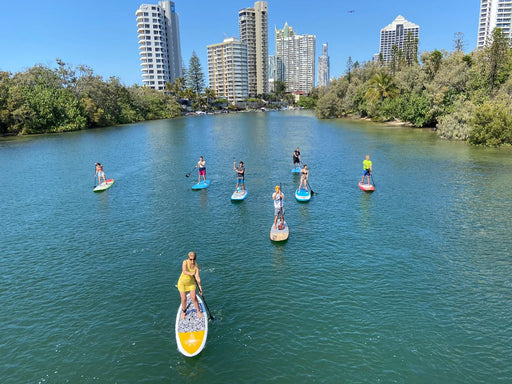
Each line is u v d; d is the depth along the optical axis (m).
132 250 17.97
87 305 13.36
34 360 10.65
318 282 14.62
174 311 12.91
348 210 23.34
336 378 9.80
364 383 9.62
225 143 59.59
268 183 31.16
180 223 21.61
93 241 19.20
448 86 61.41
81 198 27.53
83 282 15.00
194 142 61.84
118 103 113.62
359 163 39.09
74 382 9.84
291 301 13.32
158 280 15.02
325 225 20.80
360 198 25.92
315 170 36.12
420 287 14.16
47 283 14.97
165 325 12.16
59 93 89.94
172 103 152.50
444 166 35.78
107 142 63.19
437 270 15.48
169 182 32.25
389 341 11.16
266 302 13.28
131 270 15.93
